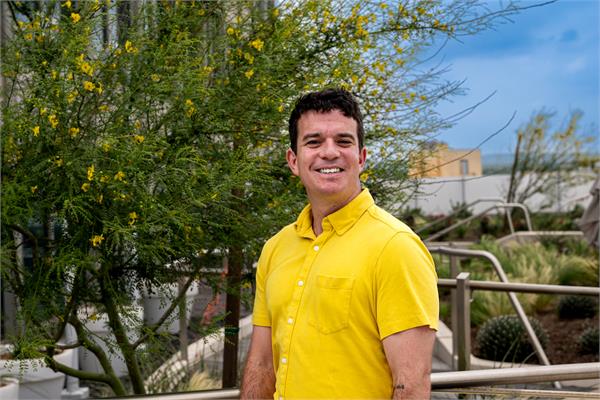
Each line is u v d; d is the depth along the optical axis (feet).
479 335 17.58
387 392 5.36
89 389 14.67
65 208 7.29
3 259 7.68
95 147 7.67
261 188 8.91
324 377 5.35
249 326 16.80
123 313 8.39
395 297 5.16
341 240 5.60
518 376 6.29
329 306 5.37
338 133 5.76
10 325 9.32
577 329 20.07
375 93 10.02
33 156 7.78
